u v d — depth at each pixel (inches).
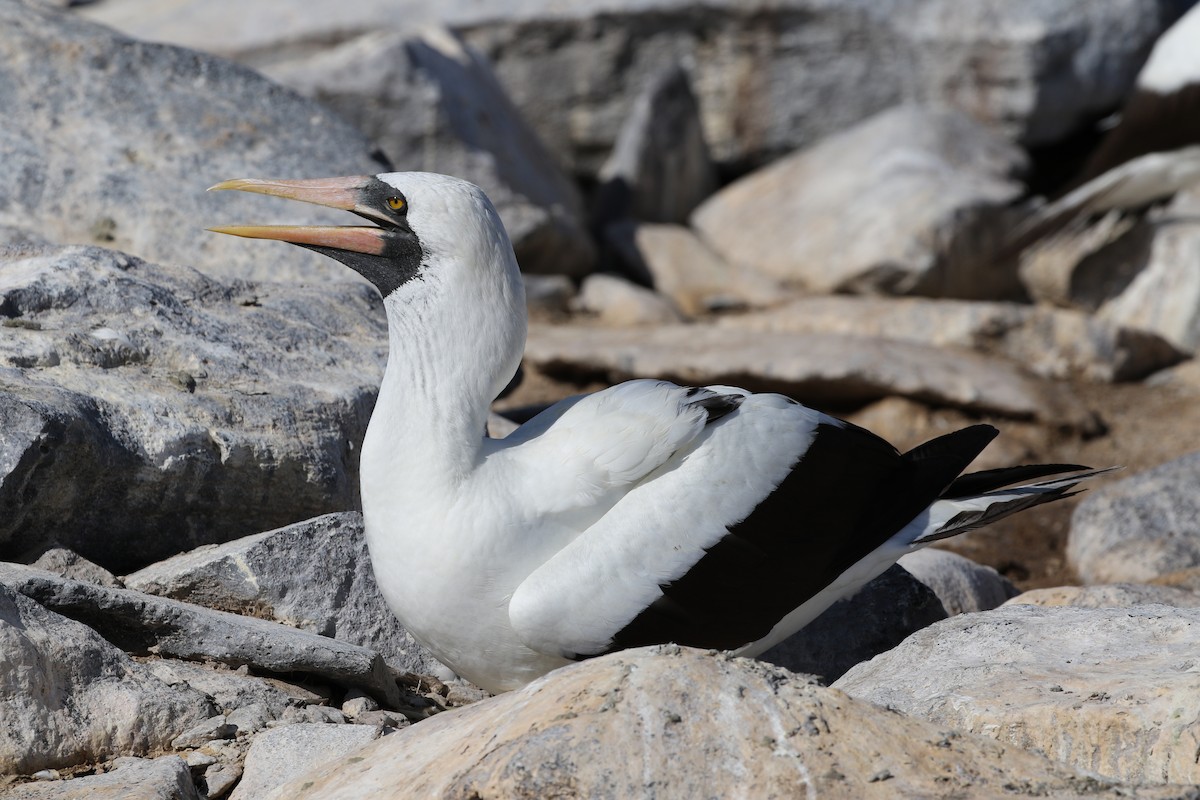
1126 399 859.4
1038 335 895.7
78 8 1314.0
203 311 461.4
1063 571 617.6
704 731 255.6
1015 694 309.4
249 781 308.8
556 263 1035.9
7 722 314.3
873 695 331.6
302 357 458.0
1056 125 1214.9
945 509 380.8
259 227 351.6
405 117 990.4
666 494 339.6
